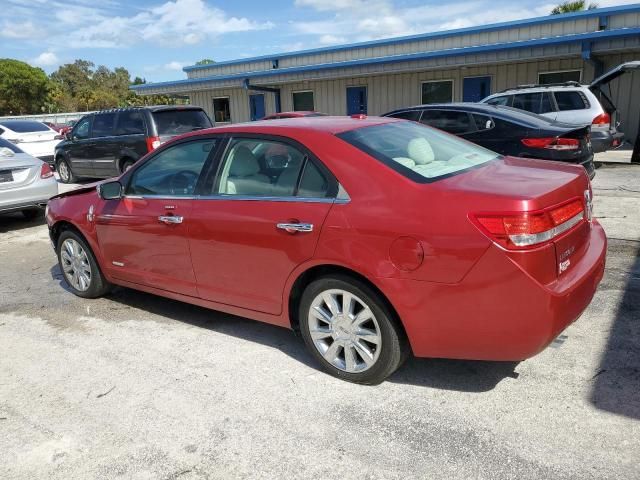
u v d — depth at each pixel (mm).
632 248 5480
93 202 4738
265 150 3562
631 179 9469
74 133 12812
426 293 2824
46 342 4184
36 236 7992
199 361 3729
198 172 3908
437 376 3334
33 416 3162
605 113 10367
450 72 17797
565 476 2410
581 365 3326
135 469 2656
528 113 8062
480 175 3184
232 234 3570
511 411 2918
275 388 3318
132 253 4406
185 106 11664
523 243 2615
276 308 3545
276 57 22266
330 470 2564
